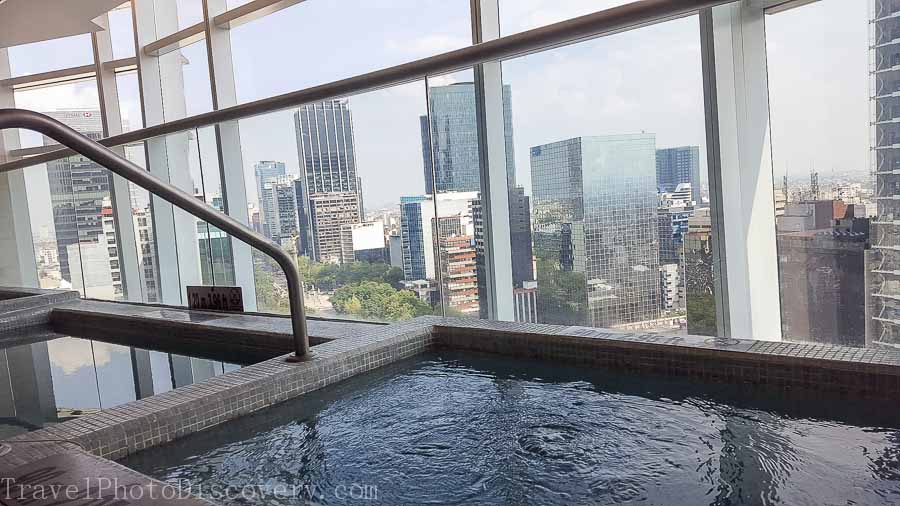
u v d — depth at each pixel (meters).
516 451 1.98
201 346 4.55
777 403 2.22
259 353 4.11
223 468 1.97
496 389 2.62
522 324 3.23
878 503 1.50
